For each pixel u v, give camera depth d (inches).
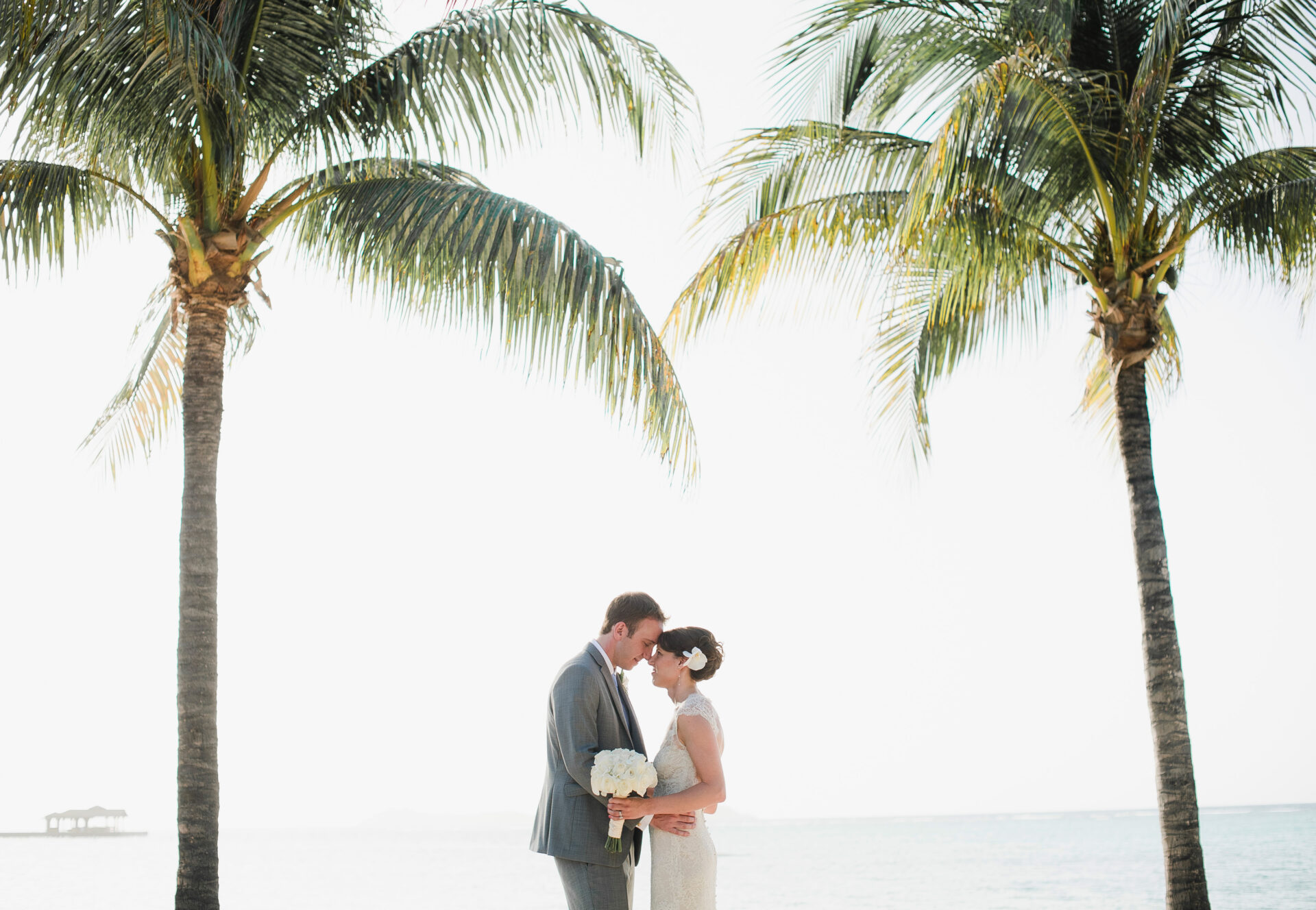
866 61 331.0
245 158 273.7
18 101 214.1
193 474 261.7
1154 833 2869.1
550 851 192.1
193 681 250.5
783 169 329.4
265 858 2810.0
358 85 270.7
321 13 271.0
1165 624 295.3
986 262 296.8
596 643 200.8
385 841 5629.9
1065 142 287.0
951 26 310.5
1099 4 309.1
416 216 254.8
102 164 264.5
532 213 251.8
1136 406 310.5
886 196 314.3
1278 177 306.3
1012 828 4097.0
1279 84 296.2
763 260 319.9
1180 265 328.2
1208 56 301.6
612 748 194.4
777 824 7460.6
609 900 189.0
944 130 263.7
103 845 3543.3
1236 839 2187.5
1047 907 988.6
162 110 246.2
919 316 374.3
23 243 260.2
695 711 197.3
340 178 283.9
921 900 1118.4
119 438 371.6
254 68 272.5
